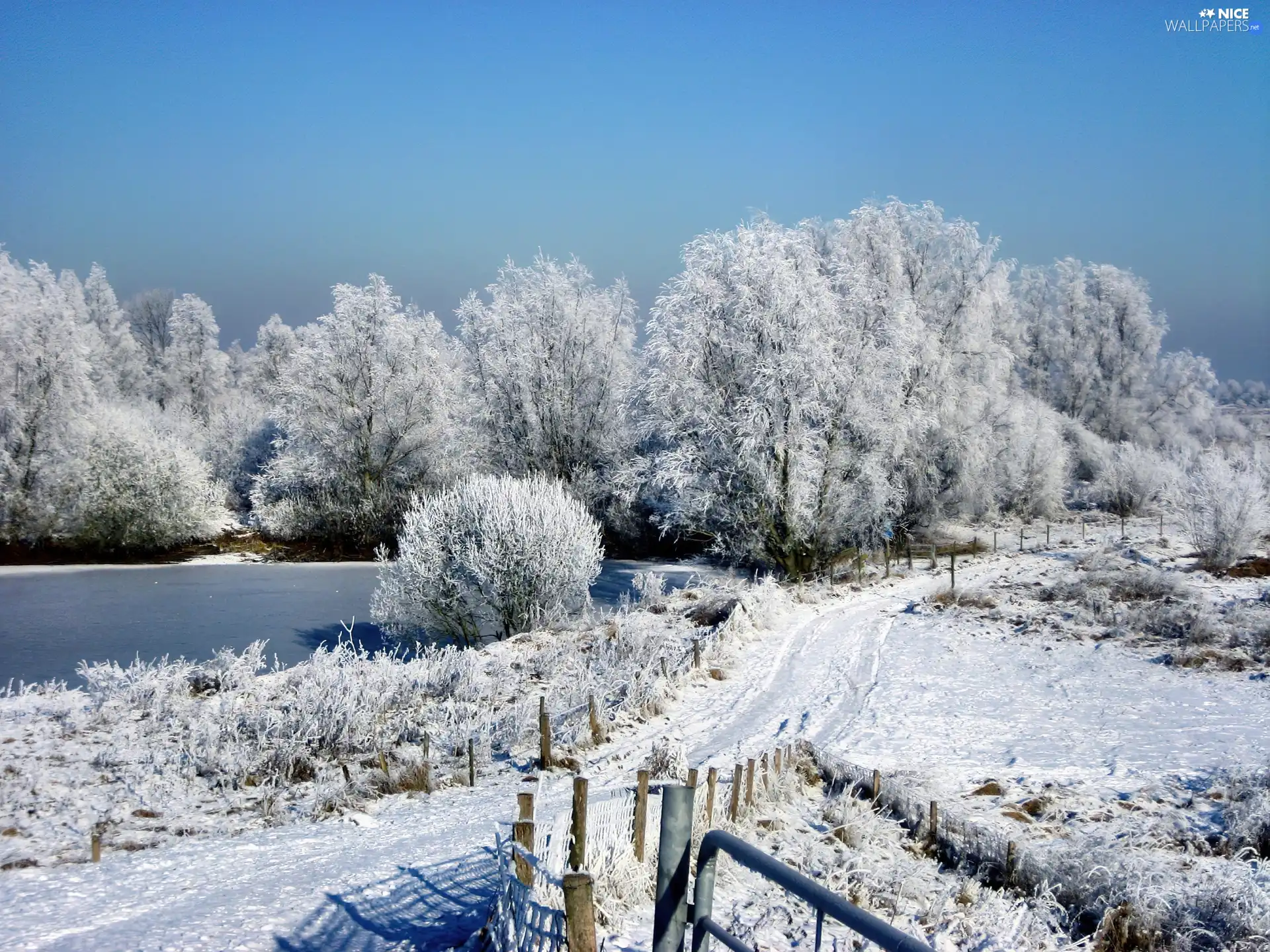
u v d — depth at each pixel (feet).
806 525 120.78
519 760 50.65
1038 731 58.80
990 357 154.92
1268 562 110.93
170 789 44.29
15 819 39.24
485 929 24.75
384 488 178.60
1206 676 71.00
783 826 38.58
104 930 26.02
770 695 67.05
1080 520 183.73
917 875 33.63
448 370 184.85
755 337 119.14
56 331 167.12
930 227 153.48
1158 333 240.73
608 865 28.04
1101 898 31.14
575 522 96.27
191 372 285.84
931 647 82.58
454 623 95.40
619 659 71.56
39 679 79.87
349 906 28.14
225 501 194.29
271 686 66.23
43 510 162.71
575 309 164.55
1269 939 28.04
